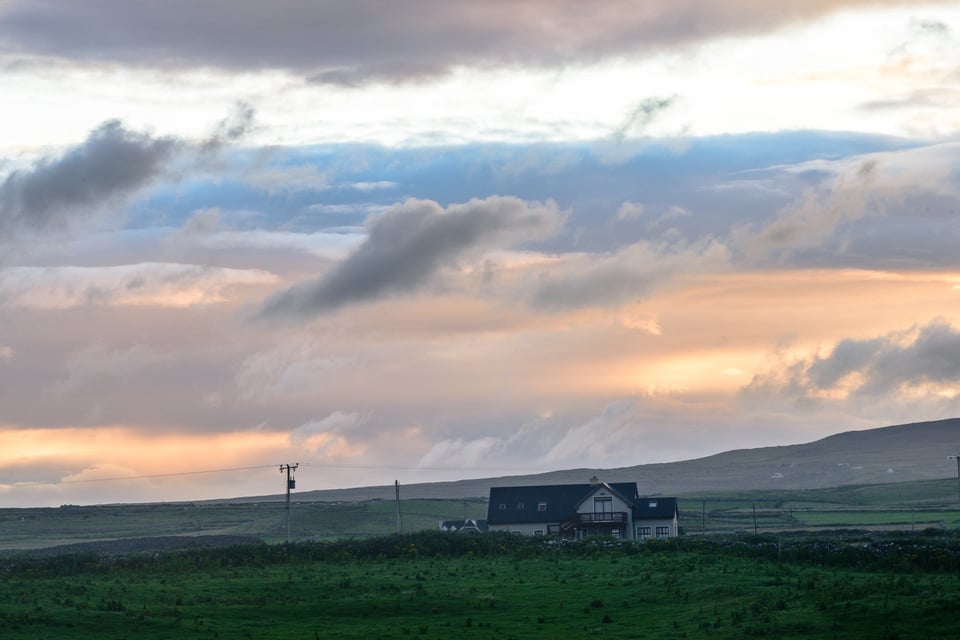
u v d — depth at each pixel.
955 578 116.56
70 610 116.31
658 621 107.38
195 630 108.12
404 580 140.25
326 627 110.19
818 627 97.38
